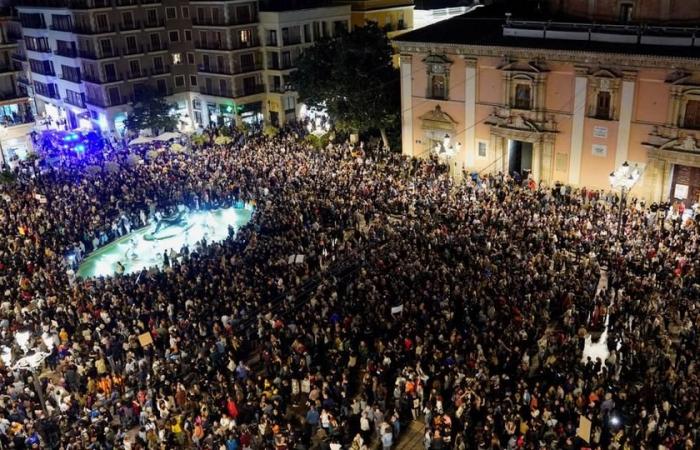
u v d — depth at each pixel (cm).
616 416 2250
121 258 4250
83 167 5594
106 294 3253
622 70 4112
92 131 7256
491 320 2780
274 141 6053
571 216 3809
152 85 7688
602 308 2875
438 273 3133
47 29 8038
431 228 3725
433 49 5034
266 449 2262
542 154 4709
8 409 2542
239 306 3062
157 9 7506
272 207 4234
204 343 2827
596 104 4344
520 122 4712
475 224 3684
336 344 2761
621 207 3562
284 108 7419
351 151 5512
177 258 3934
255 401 2503
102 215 4438
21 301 3331
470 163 5162
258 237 3900
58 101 8494
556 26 4519
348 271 3491
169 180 5019
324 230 3866
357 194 4356
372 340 2836
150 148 6225
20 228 4166
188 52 7756
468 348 2619
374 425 2436
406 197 4228
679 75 3872
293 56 7244
